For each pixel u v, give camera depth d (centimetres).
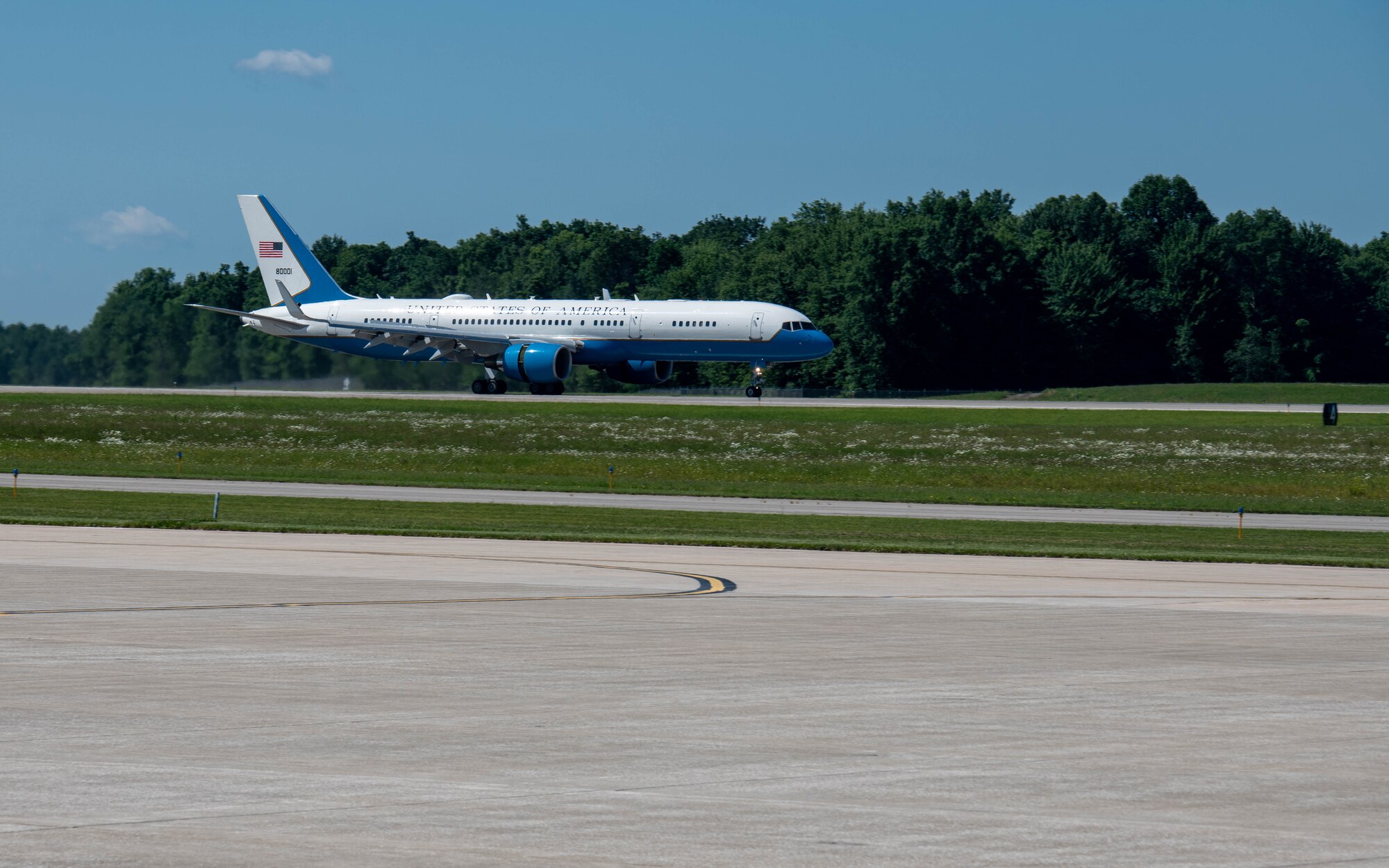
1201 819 3662
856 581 9381
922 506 16700
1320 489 19088
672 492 18325
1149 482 19662
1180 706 5116
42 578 8975
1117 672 5812
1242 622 7400
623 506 16162
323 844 3394
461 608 7769
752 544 12131
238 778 4028
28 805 3731
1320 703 5181
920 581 9419
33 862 3225
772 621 7312
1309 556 11575
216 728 4672
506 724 4778
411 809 3719
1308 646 6538
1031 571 10219
